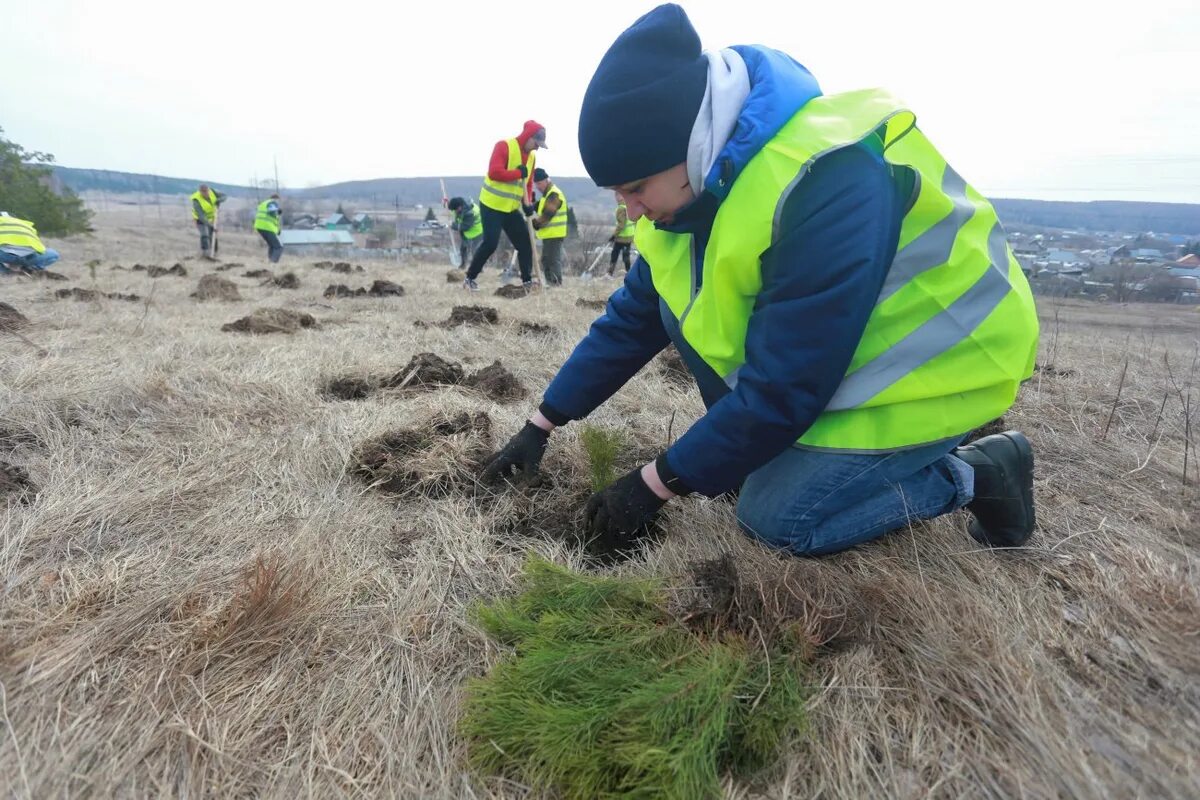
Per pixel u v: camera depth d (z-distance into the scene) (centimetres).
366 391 335
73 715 133
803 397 147
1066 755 120
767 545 183
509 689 132
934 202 152
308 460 248
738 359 164
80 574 177
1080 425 303
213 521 207
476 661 154
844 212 140
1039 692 135
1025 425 300
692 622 148
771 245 147
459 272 1067
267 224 1267
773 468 176
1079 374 407
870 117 142
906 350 158
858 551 185
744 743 125
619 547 187
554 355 423
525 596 162
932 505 175
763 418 150
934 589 167
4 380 307
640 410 313
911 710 136
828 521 176
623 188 154
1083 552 188
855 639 150
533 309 621
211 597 169
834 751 128
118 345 401
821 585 160
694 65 144
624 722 123
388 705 142
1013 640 149
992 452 180
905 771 124
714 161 145
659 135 142
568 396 211
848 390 162
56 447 247
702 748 115
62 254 1434
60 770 122
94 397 290
